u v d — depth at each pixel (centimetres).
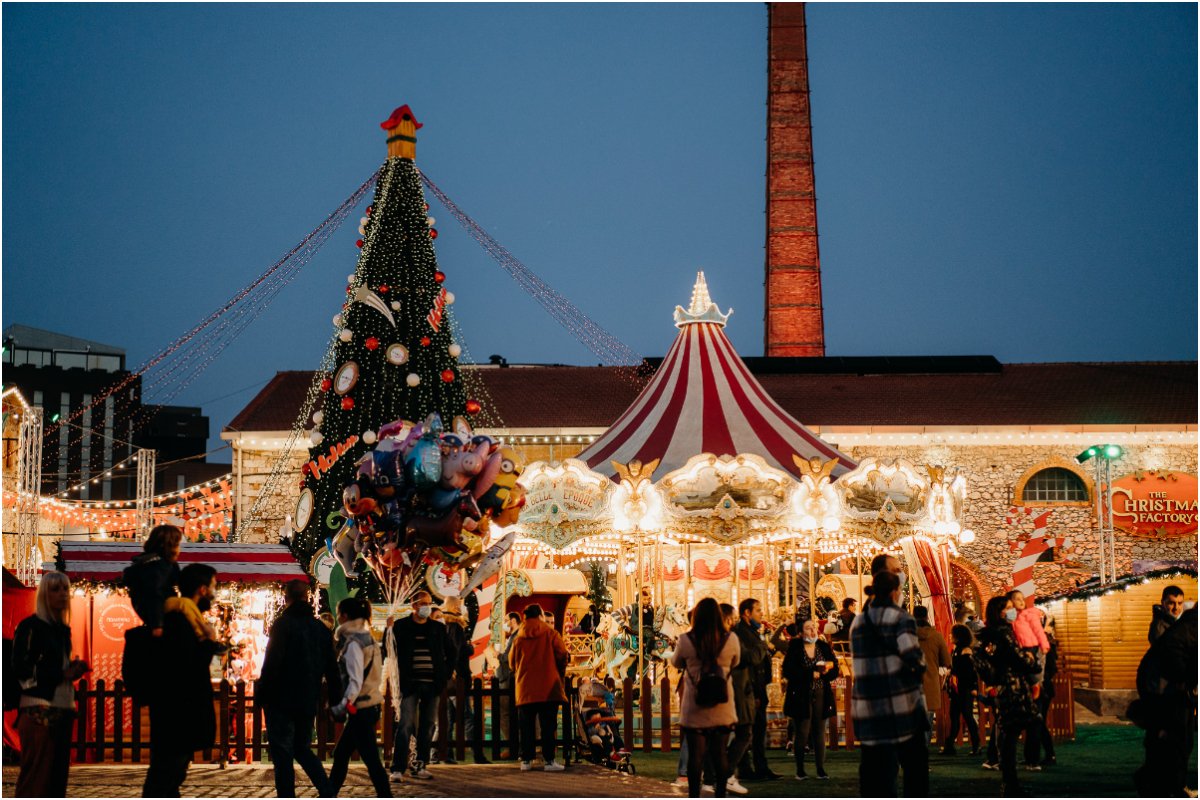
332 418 1582
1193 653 784
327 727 1118
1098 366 2773
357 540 1203
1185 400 2511
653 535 1577
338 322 1617
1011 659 865
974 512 2388
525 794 873
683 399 1588
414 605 977
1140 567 2098
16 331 5903
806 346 3931
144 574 705
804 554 1889
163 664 684
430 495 1101
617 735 1069
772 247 4016
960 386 2666
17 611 1012
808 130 4100
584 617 1576
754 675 966
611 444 1588
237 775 985
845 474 1378
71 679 727
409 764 978
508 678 1231
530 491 1425
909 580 1675
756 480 1364
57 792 719
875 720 701
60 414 5691
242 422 2508
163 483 5894
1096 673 1694
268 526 2411
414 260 1641
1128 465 2384
